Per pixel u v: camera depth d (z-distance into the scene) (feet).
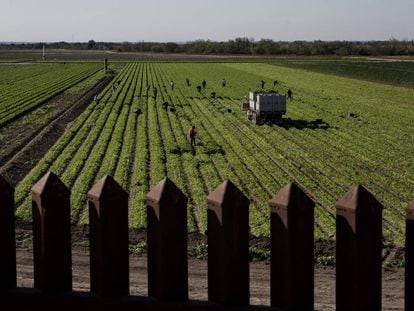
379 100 252.83
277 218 16.56
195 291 42.04
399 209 88.63
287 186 16.51
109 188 17.13
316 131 167.53
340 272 16.43
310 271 16.55
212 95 259.60
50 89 288.51
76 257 54.34
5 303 17.90
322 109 220.23
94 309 17.54
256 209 82.94
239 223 16.67
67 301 17.66
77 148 136.05
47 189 17.37
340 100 253.03
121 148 135.95
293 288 16.44
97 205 17.17
